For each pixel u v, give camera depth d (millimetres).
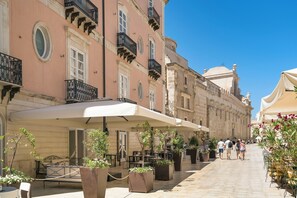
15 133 10680
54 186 10391
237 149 24172
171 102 34188
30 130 11508
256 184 10828
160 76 28359
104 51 17000
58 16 13633
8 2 10633
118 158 19359
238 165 18375
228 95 58312
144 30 25500
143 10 25438
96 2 17438
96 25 16562
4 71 9867
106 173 8195
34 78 11820
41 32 12742
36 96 11789
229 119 58781
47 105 12438
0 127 10109
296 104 9875
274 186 10281
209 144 25172
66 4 14117
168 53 37031
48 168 10344
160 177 11977
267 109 10203
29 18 11742
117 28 20281
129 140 21844
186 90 37781
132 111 9242
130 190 9453
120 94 20375
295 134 8016
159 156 16500
